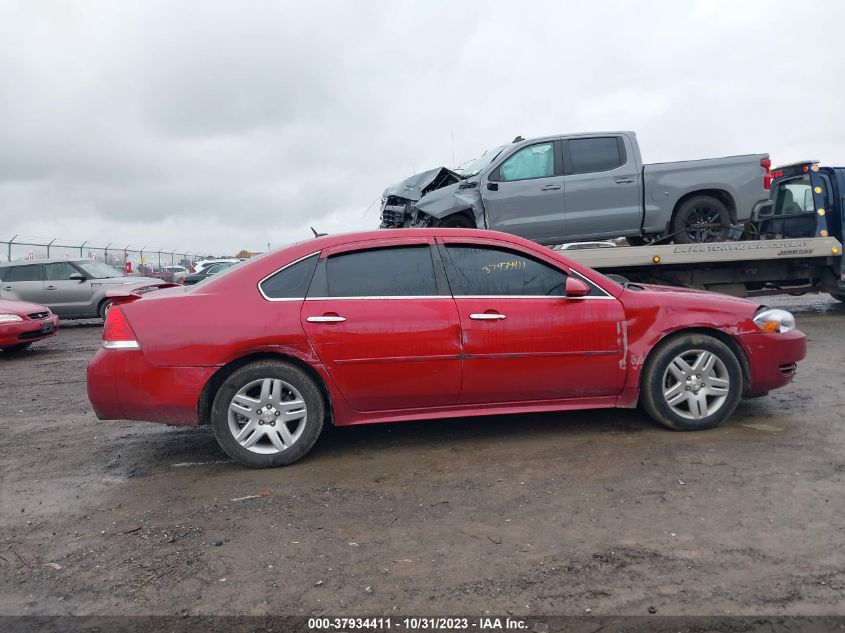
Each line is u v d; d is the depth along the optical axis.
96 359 4.03
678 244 8.26
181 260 32.31
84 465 4.37
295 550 2.93
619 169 8.17
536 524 3.09
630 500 3.32
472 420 5.01
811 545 2.77
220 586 2.63
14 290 14.31
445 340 4.12
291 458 4.08
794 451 3.96
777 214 10.65
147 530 3.22
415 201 8.73
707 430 4.44
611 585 2.52
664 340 4.40
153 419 3.99
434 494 3.53
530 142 8.17
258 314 4.00
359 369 4.06
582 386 4.33
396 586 2.58
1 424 5.65
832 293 9.66
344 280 4.16
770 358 4.47
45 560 2.94
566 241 8.27
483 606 2.41
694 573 2.58
